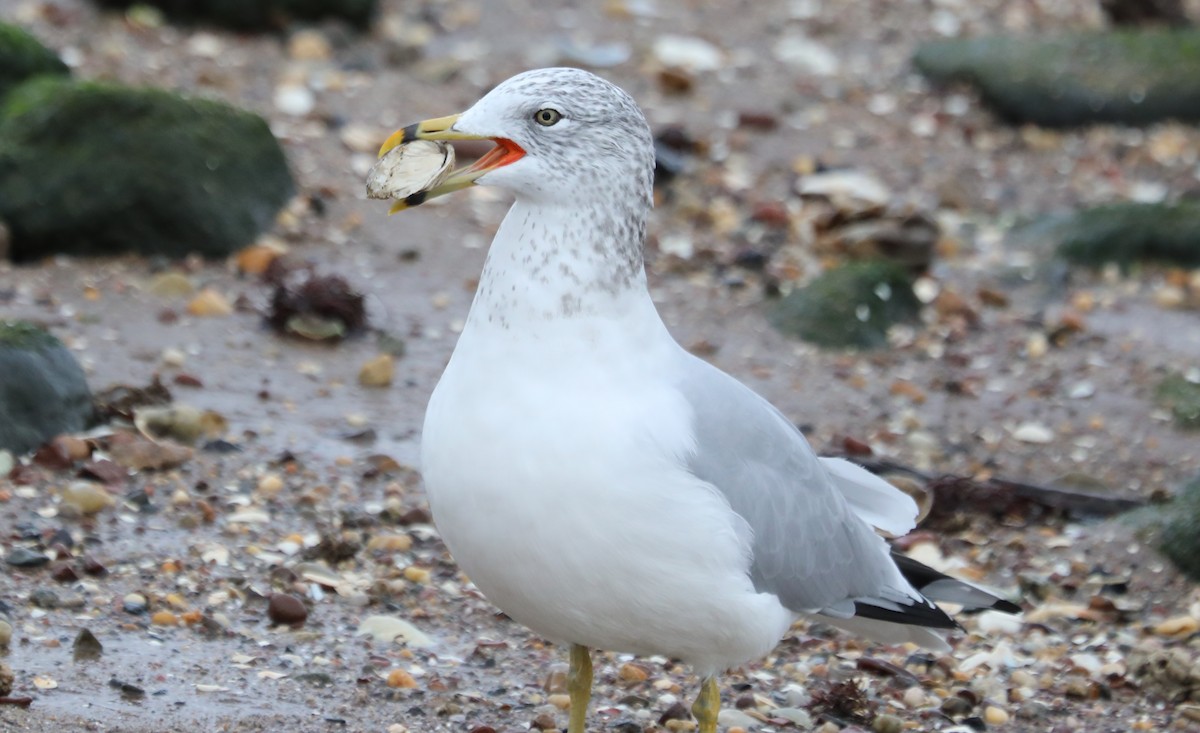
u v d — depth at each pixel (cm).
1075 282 1588
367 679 866
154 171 1434
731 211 1652
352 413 1225
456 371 732
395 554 1027
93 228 1418
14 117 1449
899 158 1823
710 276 1529
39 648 852
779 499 767
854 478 850
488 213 1599
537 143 725
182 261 1436
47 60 1596
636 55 2000
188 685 835
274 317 1337
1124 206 1658
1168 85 1953
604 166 725
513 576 727
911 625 849
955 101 1977
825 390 1351
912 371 1400
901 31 2169
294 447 1153
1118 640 1003
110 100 1448
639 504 706
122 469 1067
